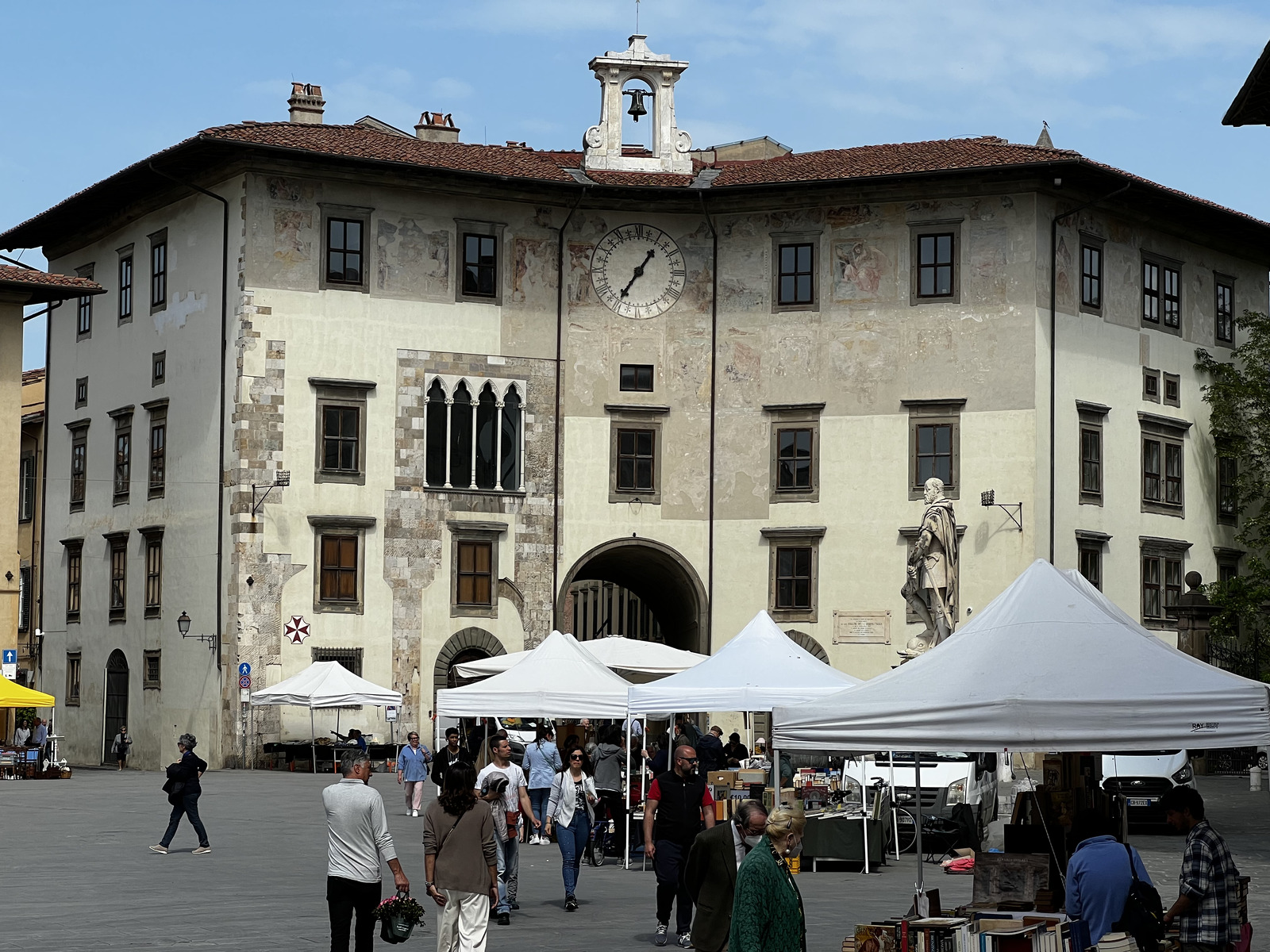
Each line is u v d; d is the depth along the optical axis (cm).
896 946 1677
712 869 1881
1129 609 6253
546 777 3550
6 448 5906
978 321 5981
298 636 5797
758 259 6228
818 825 3097
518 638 6081
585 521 6181
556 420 6175
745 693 3256
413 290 6028
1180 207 6334
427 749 5697
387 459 5959
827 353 6131
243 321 5816
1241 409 6631
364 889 1839
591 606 10569
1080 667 1731
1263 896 2706
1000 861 1936
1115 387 6244
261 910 2439
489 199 6134
